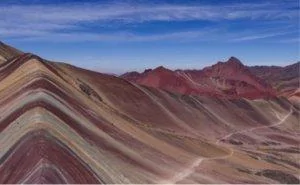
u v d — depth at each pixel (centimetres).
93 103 6881
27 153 4059
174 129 10400
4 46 10719
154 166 5441
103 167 4531
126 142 5797
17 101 5288
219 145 9912
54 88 5841
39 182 3659
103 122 5978
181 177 5444
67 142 4453
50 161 3934
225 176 6197
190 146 7531
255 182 6322
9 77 6512
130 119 7825
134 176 4812
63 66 10075
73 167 4072
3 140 4500
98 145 5044
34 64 6650
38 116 4700
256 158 9044
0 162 4103
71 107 5584
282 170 8081
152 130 7550
